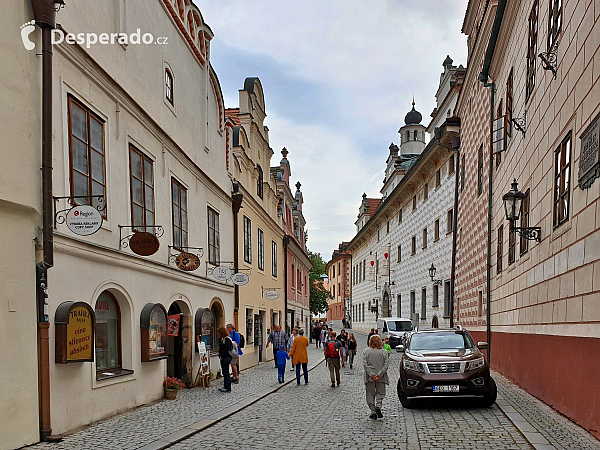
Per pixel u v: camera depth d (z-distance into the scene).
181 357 14.89
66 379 8.53
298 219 44.12
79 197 8.30
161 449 7.66
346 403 12.55
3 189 7.27
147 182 12.26
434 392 11.15
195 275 15.45
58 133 8.59
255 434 8.89
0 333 7.15
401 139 51.41
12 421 7.23
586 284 8.67
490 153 18.75
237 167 21.59
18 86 7.63
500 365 16.62
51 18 8.17
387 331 33.75
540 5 12.30
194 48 16.09
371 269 50.41
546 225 11.47
